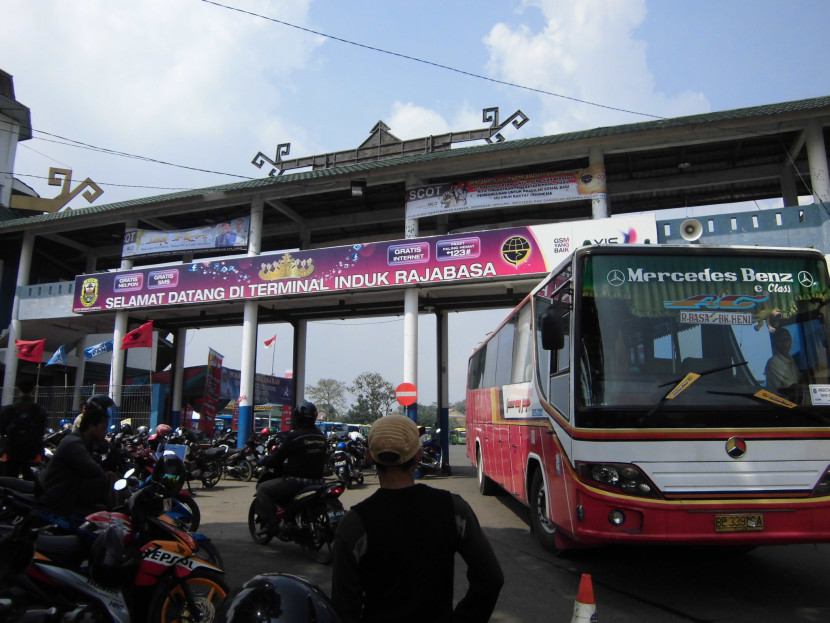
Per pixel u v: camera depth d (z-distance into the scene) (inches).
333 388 2471.7
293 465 247.3
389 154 684.7
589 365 191.6
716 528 173.6
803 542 174.7
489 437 391.2
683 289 201.3
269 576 75.1
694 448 179.9
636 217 503.2
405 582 74.1
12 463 275.9
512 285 576.7
